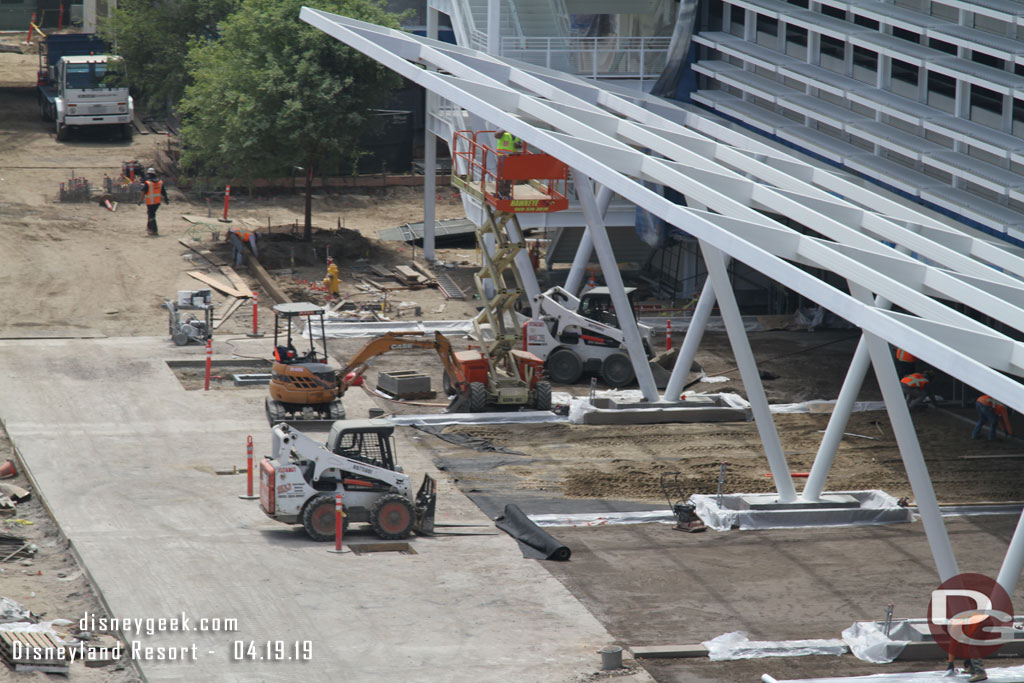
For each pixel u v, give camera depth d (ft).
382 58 184.75
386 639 114.52
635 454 172.65
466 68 184.96
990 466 170.91
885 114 191.93
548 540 136.87
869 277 114.93
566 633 117.39
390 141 344.90
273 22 268.21
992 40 167.94
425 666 109.40
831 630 120.37
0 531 138.10
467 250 289.74
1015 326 110.83
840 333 239.30
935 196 171.01
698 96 235.61
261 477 140.05
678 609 123.95
